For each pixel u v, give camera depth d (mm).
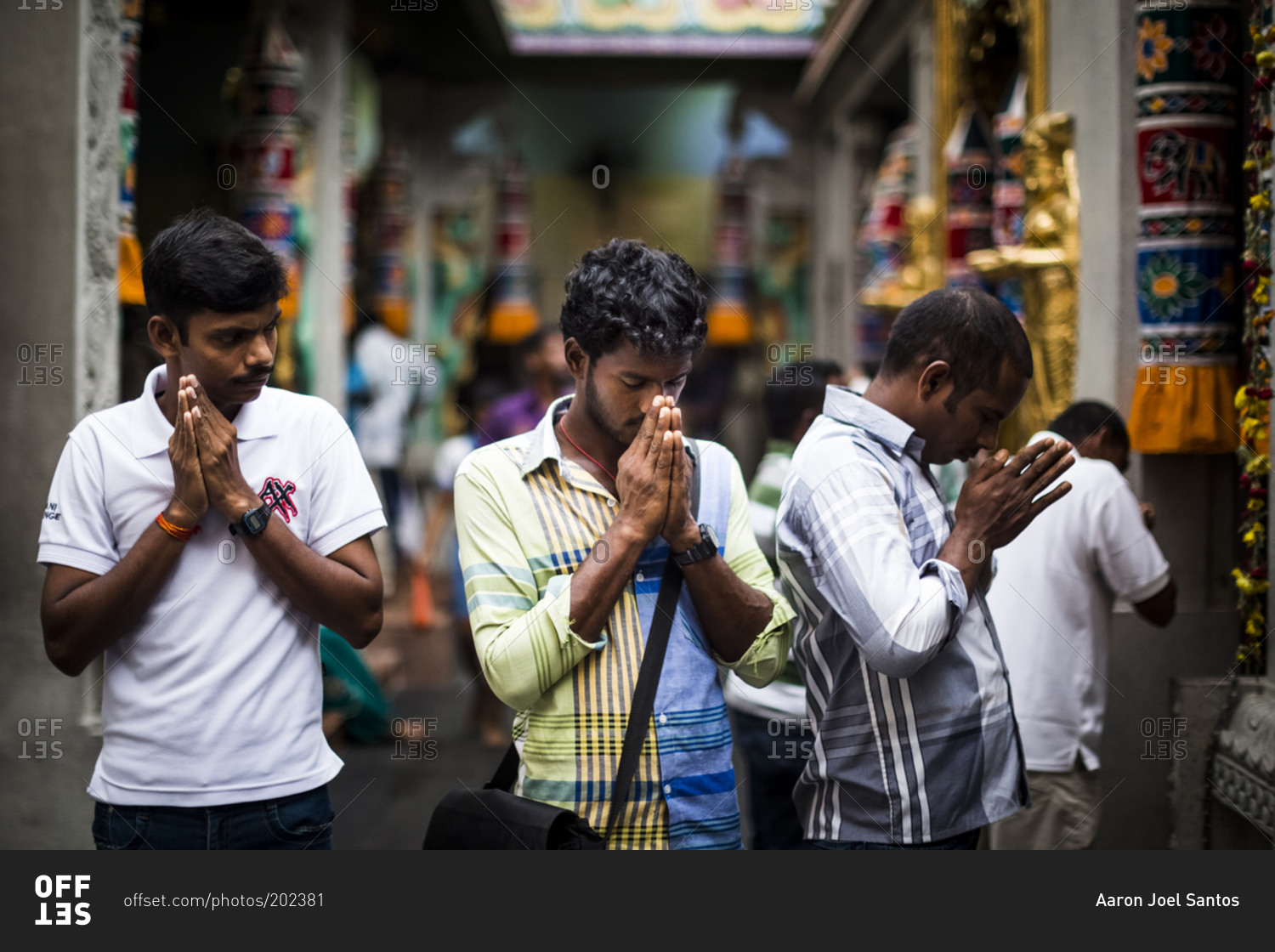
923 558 1806
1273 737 2354
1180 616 3035
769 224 10797
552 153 12180
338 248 5875
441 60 9758
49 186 2721
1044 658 2516
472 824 1626
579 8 9750
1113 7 3234
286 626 1740
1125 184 3188
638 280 1595
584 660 1643
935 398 1797
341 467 1816
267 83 4883
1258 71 2648
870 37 7938
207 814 1682
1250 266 2658
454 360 10016
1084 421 2727
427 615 6273
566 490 1707
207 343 1632
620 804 1617
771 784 2775
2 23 2721
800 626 1906
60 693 2688
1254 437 2686
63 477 1718
